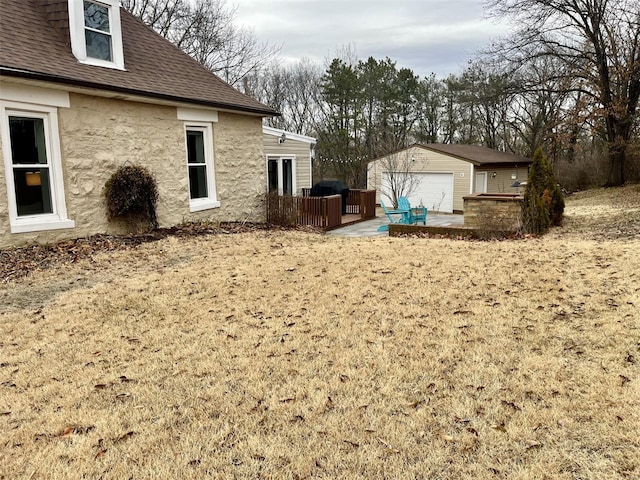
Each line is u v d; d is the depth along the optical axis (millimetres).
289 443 2697
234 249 7977
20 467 2535
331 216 13938
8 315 4887
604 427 2695
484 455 2533
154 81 9055
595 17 19000
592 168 23797
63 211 7484
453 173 23656
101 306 5137
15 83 6645
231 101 10602
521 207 11031
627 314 4383
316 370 3594
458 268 6379
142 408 3109
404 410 2994
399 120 34750
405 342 4039
